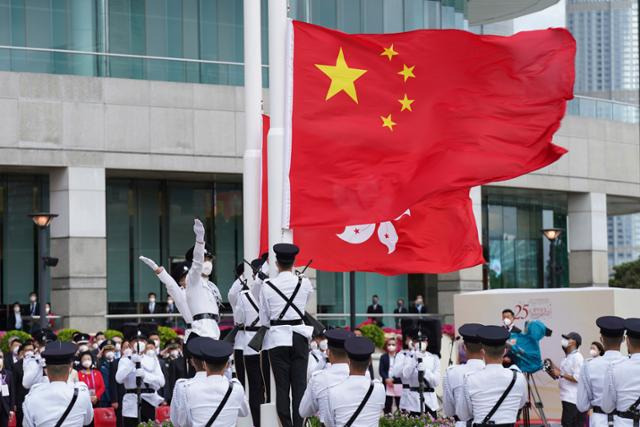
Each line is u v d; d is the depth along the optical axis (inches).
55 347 580.4
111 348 1112.2
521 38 826.8
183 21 1823.3
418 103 819.4
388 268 877.2
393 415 947.3
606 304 1173.7
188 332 733.3
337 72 810.2
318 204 797.9
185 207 1861.5
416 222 879.1
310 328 696.4
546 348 1203.9
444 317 1951.3
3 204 1743.4
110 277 1797.5
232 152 1761.8
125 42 1777.8
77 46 1743.4
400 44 819.4
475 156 819.4
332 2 1891.0
